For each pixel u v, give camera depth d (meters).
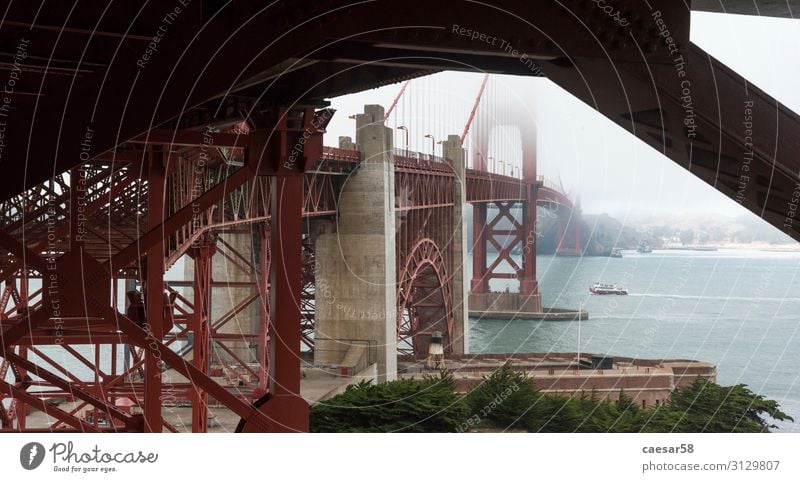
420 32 5.16
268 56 5.35
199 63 5.45
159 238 10.37
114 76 5.58
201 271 23.59
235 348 40.94
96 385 19.84
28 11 6.85
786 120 5.13
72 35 7.46
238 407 10.53
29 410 31.44
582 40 5.12
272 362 10.78
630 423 26.92
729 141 5.11
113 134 5.62
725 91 5.14
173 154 15.89
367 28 5.15
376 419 27.03
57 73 8.60
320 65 10.03
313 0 5.22
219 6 5.56
